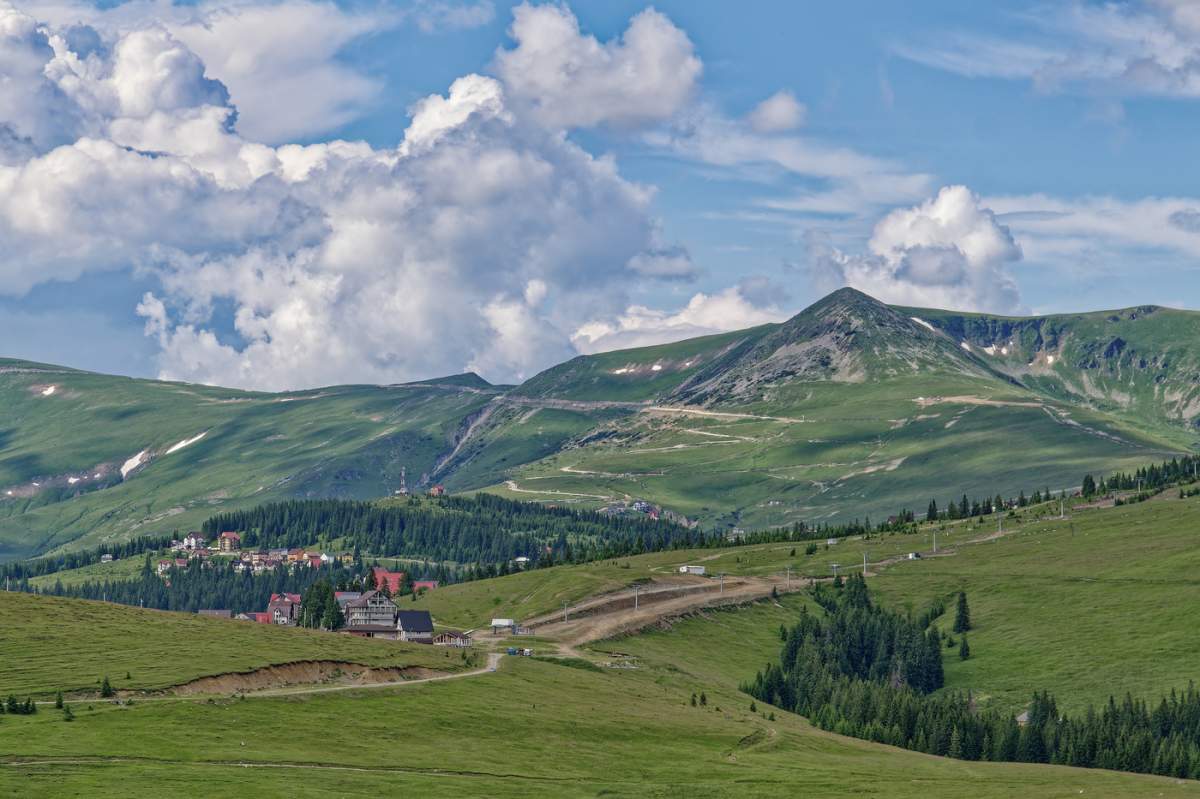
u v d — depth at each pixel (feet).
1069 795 616.80
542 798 517.55
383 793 488.44
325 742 570.46
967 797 601.62
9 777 444.14
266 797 454.81
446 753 588.50
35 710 548.31
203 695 611.47
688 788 579.48
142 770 473.26
